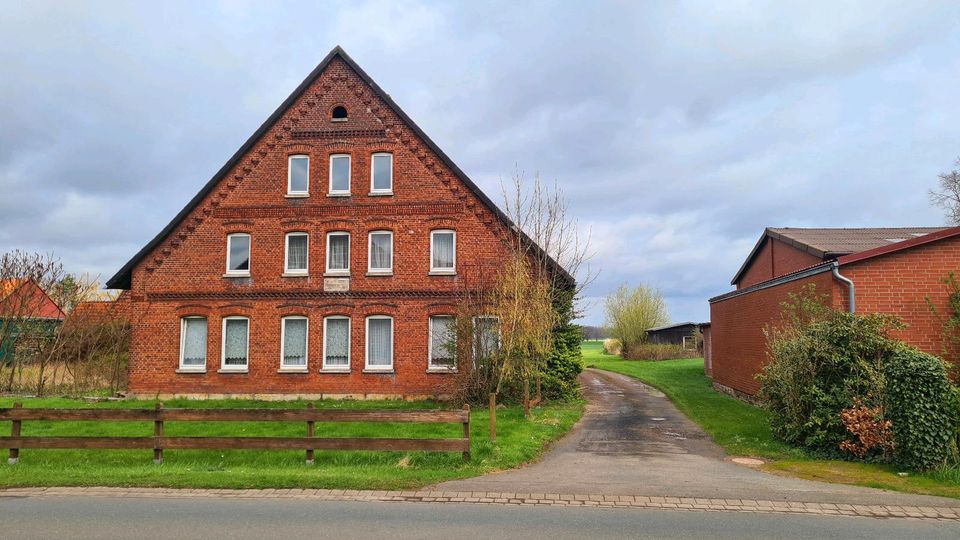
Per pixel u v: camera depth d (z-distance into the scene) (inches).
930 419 421.1
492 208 876.0
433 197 894.4
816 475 419.2
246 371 890.1
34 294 1047.0
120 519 310.2
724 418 679.7
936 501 353.4
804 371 502.3
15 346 1005.8
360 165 908.6
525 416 674.2
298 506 337.4
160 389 896.9
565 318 873.5
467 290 848.3
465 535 285.7
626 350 2078.0
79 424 669.3
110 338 1057.5
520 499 354.3
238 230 911.0
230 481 385.1
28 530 291.7
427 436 564.4
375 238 906.1
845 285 553.9
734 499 356.2
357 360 881.5
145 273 914.7
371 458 471.5
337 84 928.3
